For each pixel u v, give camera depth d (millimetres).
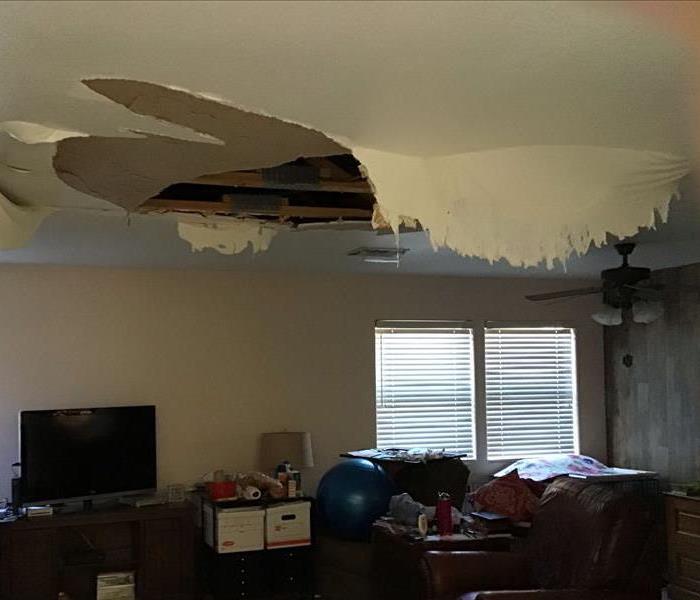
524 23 1582
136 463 5547
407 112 2117
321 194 3398
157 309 5852
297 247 4785
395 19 1548
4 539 4953
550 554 3955
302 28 1582
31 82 1891
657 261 5703
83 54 1717
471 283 6656
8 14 1521
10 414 5480
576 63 1804
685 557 5262
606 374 6945
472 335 6648
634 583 3533
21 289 5562
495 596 3385
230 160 2590
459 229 2570
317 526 5645
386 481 5480
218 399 5941
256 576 5359
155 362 5820
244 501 5355
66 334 5637
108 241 4512
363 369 6324
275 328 6121
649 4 1511
